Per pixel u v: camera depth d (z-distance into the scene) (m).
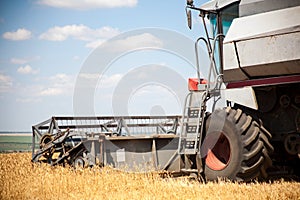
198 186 9.34
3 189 9.74
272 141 10.31
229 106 10.63
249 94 9.98
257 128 9.90
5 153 21.75
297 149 9.95
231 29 10.28
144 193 8.89
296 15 9.43
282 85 9.91
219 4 11.24
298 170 10.91
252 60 9.84
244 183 9.47
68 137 13.28
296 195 7.89
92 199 8.48
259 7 10.00
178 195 8.38
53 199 8.63
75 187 10.02
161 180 10.65
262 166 9.91
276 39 9.52
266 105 10.19
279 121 10.20
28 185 10.34
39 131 14.13
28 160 16.55
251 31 9.89
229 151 10.49
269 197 7.79
